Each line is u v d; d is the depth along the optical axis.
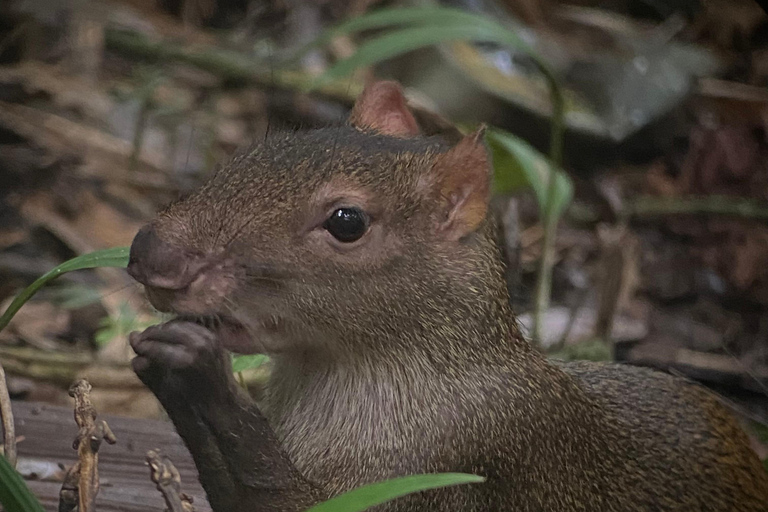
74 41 17.20
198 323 6.50
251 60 17.67
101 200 14.09
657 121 18.12
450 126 11.55
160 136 15.95
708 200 16.83
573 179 17.62
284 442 6.96
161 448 8.70
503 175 11.70
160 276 6.11
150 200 14.59
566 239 15.67
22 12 17.00
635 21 21.44
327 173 6.56
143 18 18.44
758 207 16.78
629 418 7.70
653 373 8.23
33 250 13.02
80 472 5.40
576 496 7.09
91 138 15.25
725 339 14.07
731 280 15.32
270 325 6.61
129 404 10.84
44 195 13.81
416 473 6.61
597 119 17.98
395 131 7.98
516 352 7.01
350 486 6.60
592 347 12.09
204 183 6.62
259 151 6.76
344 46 18.36
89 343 11.88
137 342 5.77
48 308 12.12
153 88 16.50
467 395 6.73
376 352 6.74
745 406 12.66
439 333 6.75
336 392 6.86
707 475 7.61
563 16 20.53
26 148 14.58
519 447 6.83
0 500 4.62
